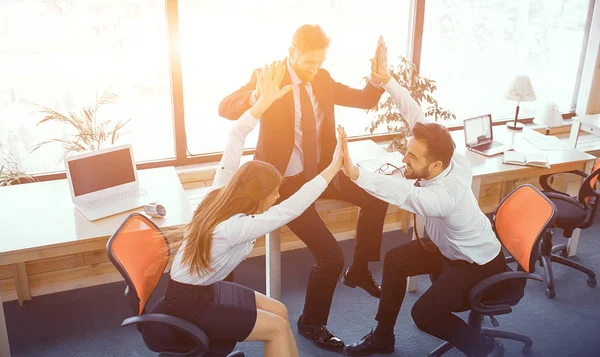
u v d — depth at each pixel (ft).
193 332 7.61
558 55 16.89
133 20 12.11
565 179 14.87
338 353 10.66
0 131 11.76
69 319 11.55
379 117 13.87
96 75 12.18
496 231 10.35
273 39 13.35
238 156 9.13
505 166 12.91
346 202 11.13
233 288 8.34
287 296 12.43
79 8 11.58
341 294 12.60
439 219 8.91
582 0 16.52
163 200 10.68
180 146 13.47
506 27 15.85
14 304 11.99
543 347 10.93
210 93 13.32
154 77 12.73
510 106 16.87
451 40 15.37
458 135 15.01
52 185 11.37
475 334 9.28
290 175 10.39
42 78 11.75
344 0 13.74
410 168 8.62
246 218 7.42
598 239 15.14
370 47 14.44
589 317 11.94
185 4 12.36
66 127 12.24
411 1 14.52
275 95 8.90
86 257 12.41
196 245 7.38
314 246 10.10
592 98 17.38
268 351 8.14
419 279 13.20
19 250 9.01
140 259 8.28
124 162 10.87
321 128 10.42
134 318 7.72
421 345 10.95
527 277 9.01
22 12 11.18
